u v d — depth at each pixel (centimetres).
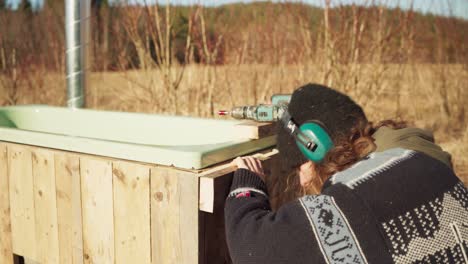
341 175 89
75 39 315
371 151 95
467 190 89
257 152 164
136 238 139
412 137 100
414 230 80
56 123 270
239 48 471
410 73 500
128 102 503
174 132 219
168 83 445
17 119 270
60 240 160
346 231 79
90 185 148
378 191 82
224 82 471
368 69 441
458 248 81
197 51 484
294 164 105
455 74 504
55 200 159
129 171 138
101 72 550
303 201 87
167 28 434
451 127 467
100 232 148
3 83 573
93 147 150
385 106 484
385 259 77
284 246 83
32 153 163
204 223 128
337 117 96
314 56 439
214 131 206
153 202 134
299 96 102
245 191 108
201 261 128
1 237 180
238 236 93
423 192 83
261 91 463
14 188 172
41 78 591
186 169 132
